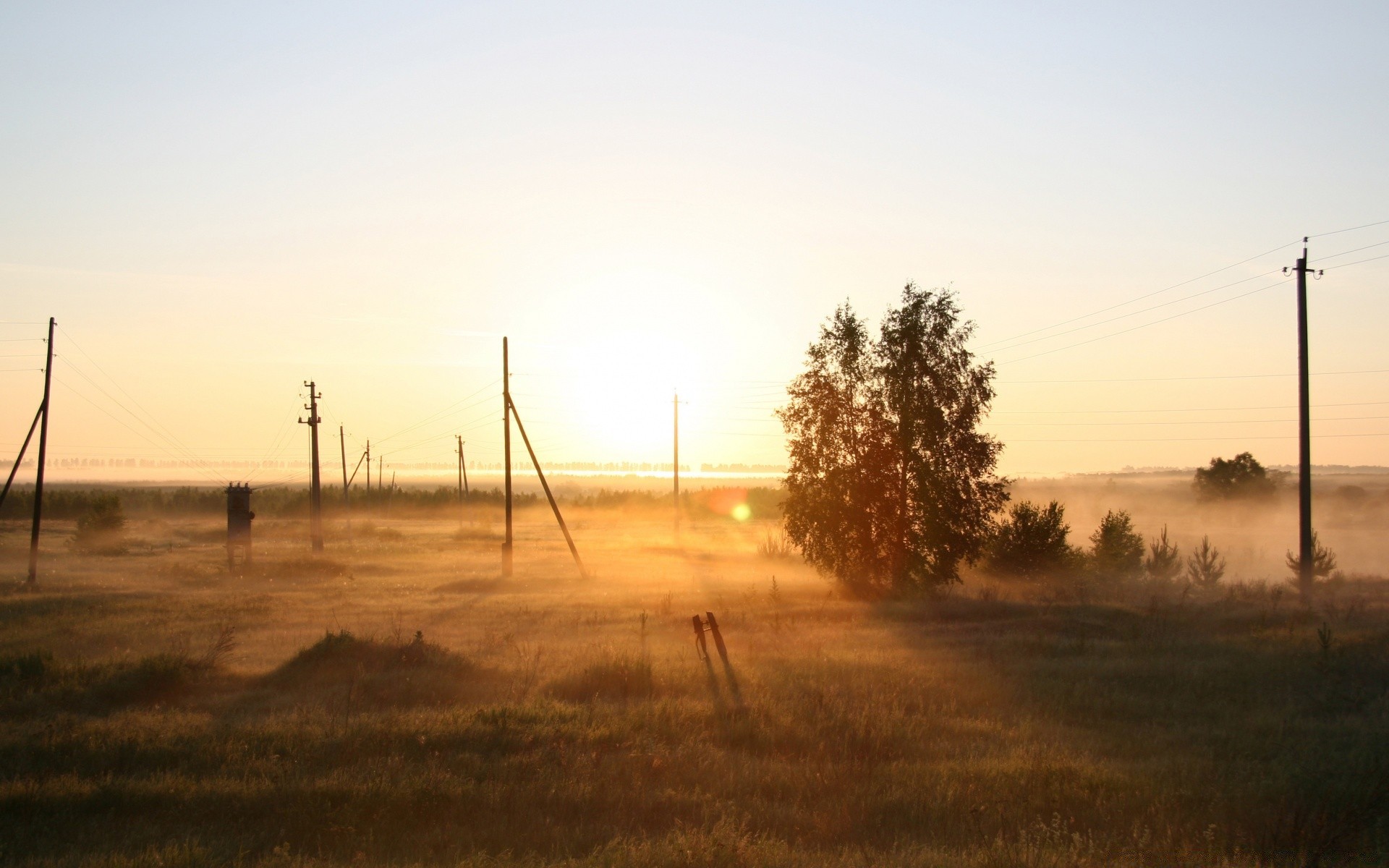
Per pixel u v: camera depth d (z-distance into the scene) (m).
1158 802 8.94
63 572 40.56
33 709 13.76
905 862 7.36
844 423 35.62
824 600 30.78
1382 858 7.63
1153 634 21.06
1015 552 40.03
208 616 24.81
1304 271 29.59
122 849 8.05
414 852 8.02
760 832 8.31
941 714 13.16
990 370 35.75
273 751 11.01
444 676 15.52
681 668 16.11
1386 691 14.67
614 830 8.49
